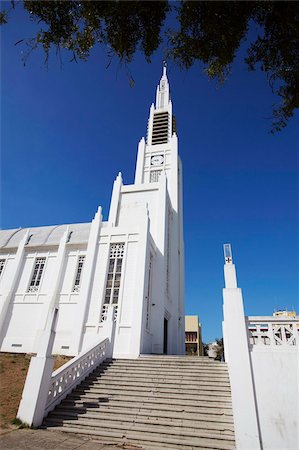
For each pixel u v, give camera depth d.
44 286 21.17
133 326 15.66
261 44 5.34
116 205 25.94
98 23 5.25
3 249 23.86
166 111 38.62
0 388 9.57
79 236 22.77
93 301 17.25
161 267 21.67
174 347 23.41
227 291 8.58
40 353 8.43
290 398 7.11
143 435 7.17
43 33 5.28
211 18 5.00
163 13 5.25
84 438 7.00
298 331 7.99
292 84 5.55
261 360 7.64
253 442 6.59
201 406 8.34
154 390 9.45
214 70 5.74
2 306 20.28
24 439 6.44
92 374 10.94
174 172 31.41
